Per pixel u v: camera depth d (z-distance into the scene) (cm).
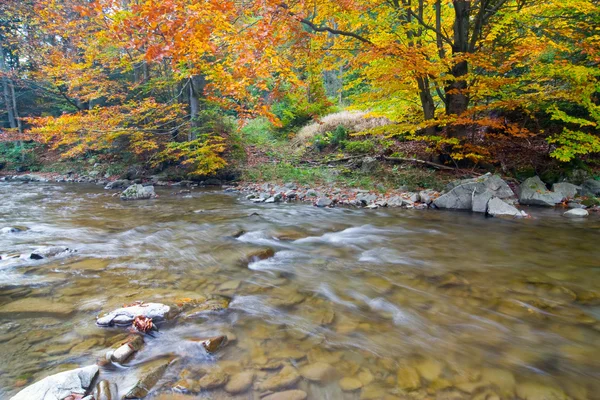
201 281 398
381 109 1310
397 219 752
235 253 504
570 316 322
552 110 881
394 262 477
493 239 592
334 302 348
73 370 218
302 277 418
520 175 988
